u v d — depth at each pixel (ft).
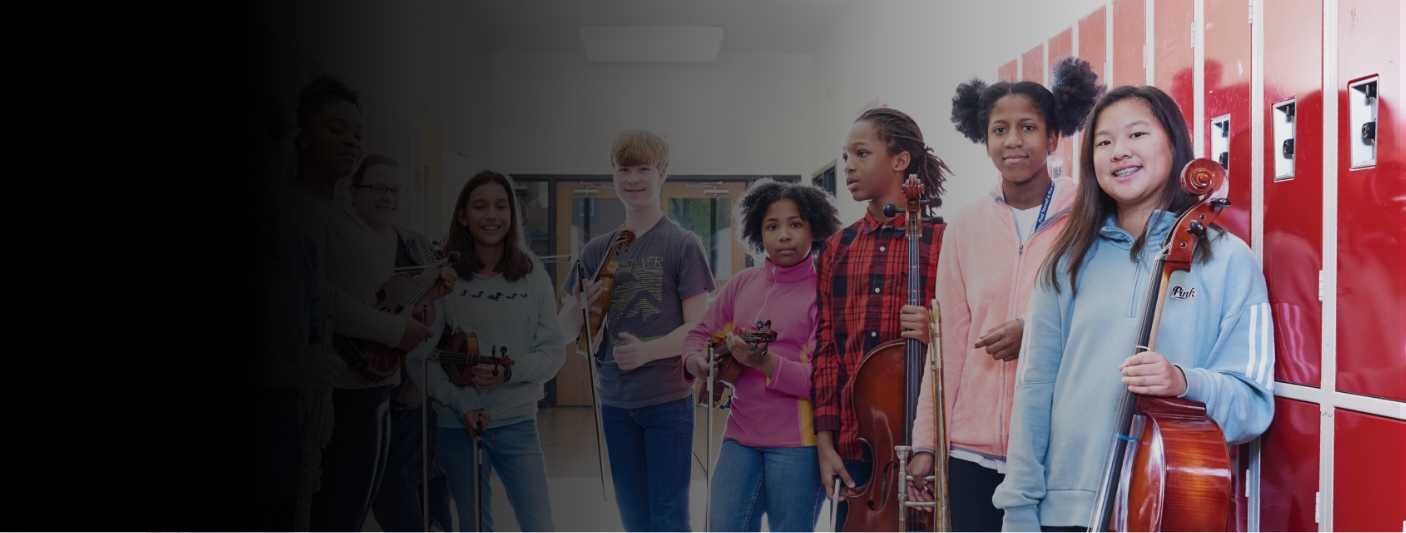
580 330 6.63
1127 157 5.90
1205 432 5.57
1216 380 5.52
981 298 6.30
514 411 6.66
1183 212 5.75
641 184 6.58
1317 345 5.00
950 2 6.39
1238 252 5.45
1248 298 5.39
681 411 6.59
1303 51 4.94
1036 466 6.15
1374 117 4.58
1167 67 5.72
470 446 6.69
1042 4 6.17
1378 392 4.60
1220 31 5.43
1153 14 5.76
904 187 6.38
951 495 6.36
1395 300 4.47
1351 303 4.74
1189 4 5.60
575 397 6.64
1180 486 5.59
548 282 6.63
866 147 6.48
